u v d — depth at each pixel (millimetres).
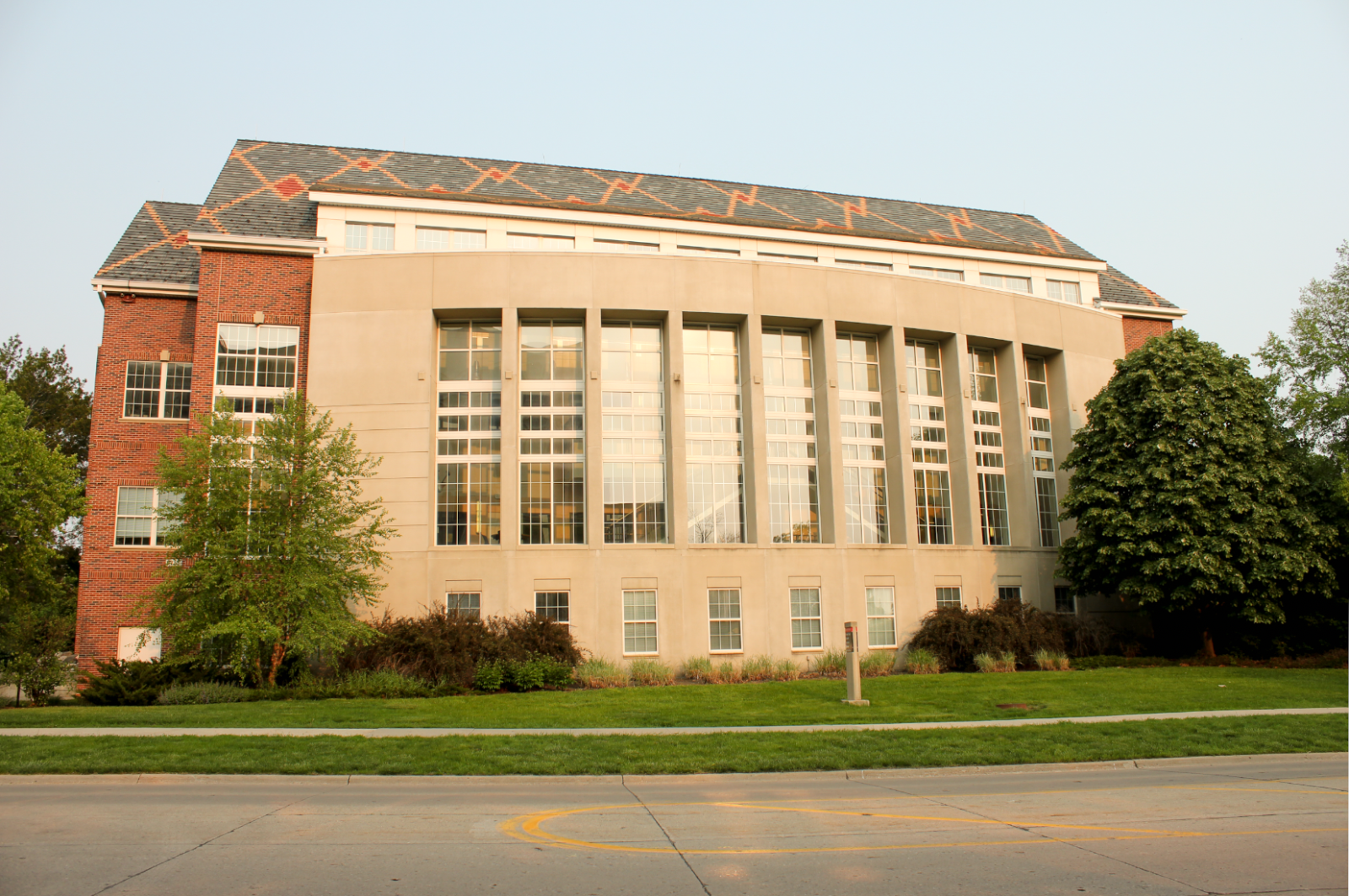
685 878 8188
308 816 11203
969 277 43375
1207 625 35875
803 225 41000
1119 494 35969
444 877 8180
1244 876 8391
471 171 42375
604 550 33156
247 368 33750
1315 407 38250
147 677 26703
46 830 10164
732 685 28734
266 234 35688
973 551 37688
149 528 34500
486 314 34906
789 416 37094
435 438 34156
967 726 19641
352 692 26250
